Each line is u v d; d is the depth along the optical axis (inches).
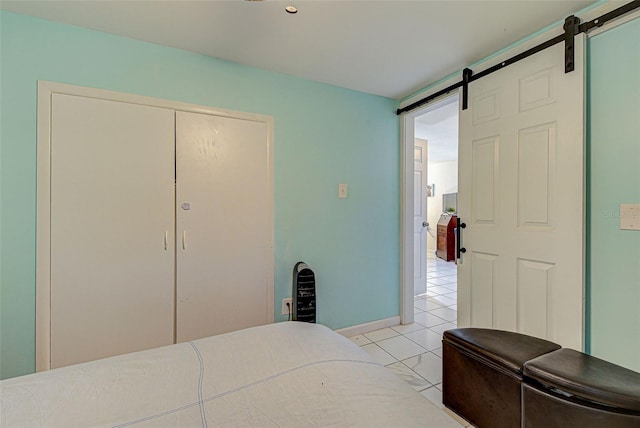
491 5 58.1
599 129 57.7
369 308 104.7
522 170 68.9
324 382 34.1
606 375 36.7
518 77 69.9
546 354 43.2
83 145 65.5
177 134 74.4
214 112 78.5
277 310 87.3
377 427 27.3
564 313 61.1
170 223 73.6
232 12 60.4
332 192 96.6
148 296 71.4
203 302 77.2
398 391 33.0
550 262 63.5
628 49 53.8
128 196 69.5
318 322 94.8
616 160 55.6
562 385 36.0
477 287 79.6
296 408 29.9
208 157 77.8
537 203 66.1
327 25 64.8
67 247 64.4
